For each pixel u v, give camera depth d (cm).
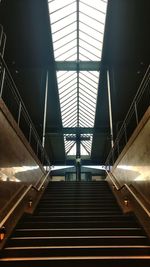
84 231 516
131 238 478
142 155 591
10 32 1209
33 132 992
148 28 1187
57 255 432
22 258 416
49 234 511
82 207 734
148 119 540
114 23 1204
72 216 609
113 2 1112
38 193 781
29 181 749
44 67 1441
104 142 2262
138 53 1340
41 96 1617
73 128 1908
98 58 1485
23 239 473
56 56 1453
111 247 440
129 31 1223
